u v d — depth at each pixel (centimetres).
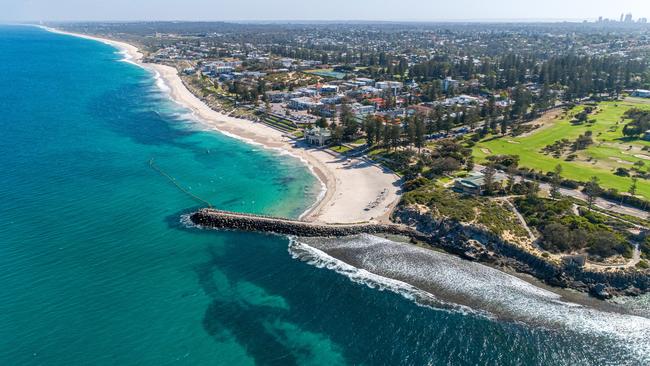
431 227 10906
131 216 11619
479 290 8850
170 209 12175
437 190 12762
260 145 18312
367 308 8319
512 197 12225
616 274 8956
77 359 6900
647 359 7206
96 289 8556
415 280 9175
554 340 7588
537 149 16912
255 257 9969
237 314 8069
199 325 7769
